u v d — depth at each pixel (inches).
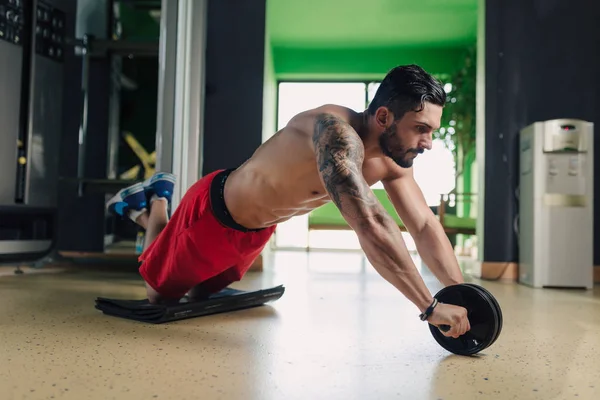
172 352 55.2
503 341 63.7
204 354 54.5
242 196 64.1
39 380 44.3
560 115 150.1
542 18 151.3
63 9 151.0
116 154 188.5
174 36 110.8
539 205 132.3
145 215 87.2
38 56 143.4
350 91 305.7
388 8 233.1
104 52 161.9
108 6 178.2
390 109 51.5
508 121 150.0
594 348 60.2
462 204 274.4
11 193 134.0
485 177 149.7
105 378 45.2
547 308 94.3
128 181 142.5
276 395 41.3
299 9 235.1
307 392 42.1
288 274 145.9
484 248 149.0
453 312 48.7
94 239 162.7
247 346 58.6
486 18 151.9
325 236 304.3
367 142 54.0
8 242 128.1
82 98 160.9
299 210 64.5
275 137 60.7
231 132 163.0
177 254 71.6
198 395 40.9
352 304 91.7
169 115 109.9
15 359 51.3
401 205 61.5
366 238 46.3
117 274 139.3
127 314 74.2
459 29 257.1
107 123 168.9
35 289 106.6
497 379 46.8
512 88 150.5
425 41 274.7
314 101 306.3
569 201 131.6
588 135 132.3
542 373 49.1
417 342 61.6
